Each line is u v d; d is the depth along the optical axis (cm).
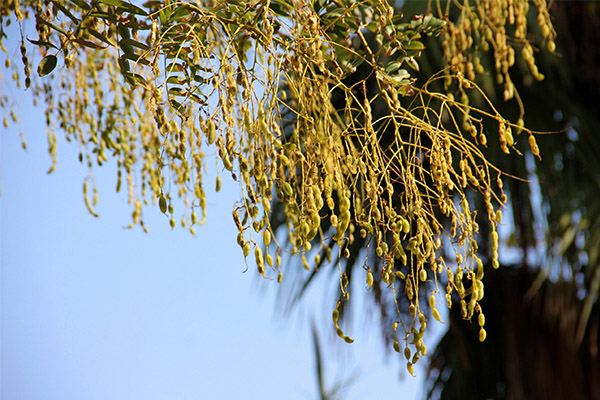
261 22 237
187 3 230
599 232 360
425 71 344
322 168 234
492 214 230
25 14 249
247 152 233
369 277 227
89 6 236
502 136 235
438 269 228
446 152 232
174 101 234
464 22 274
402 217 228
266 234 225
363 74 343
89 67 257
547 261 361
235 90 227
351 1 247
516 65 372
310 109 235
